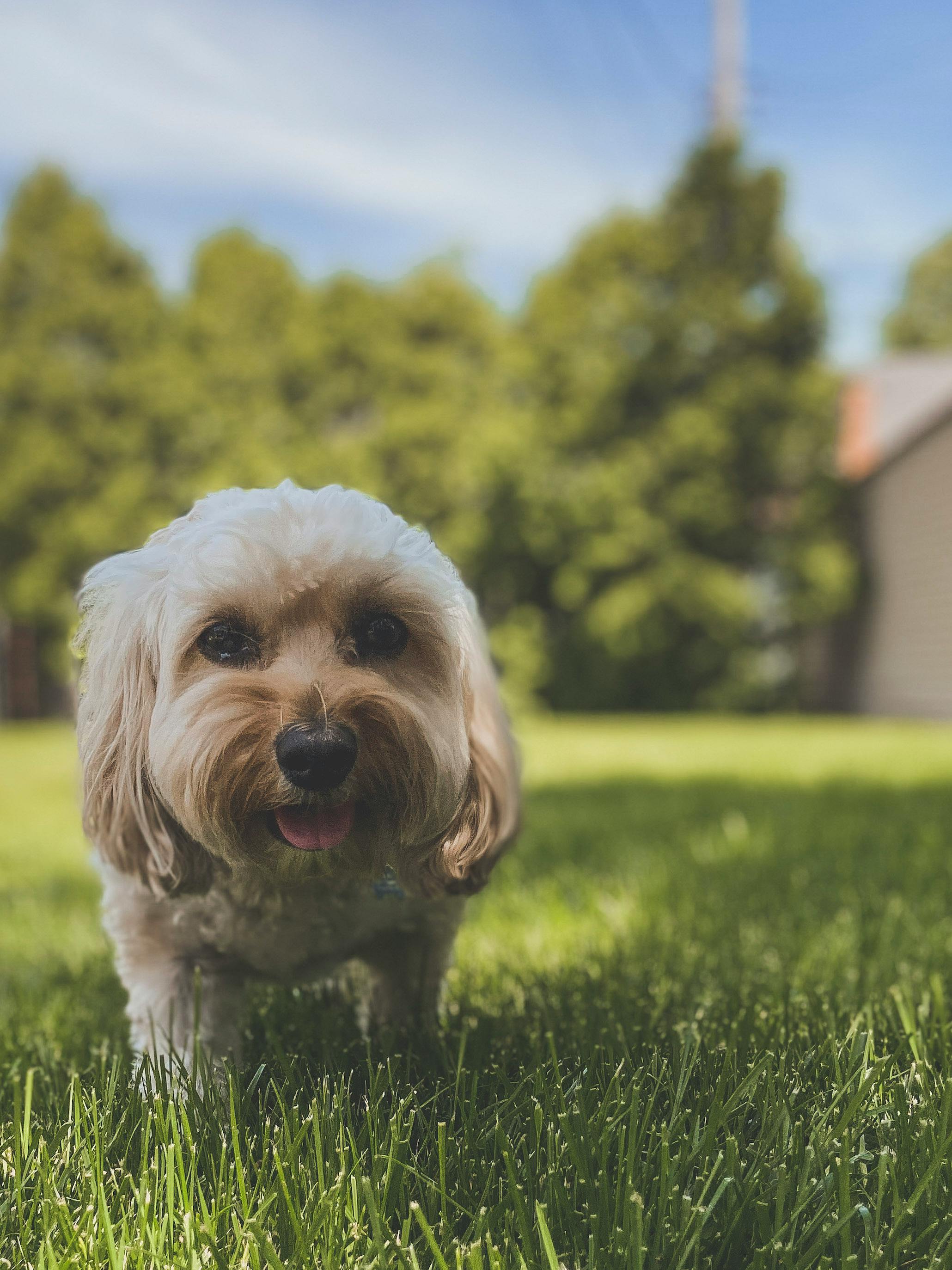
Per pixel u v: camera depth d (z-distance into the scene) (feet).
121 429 67.56
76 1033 8.66
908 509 55.83
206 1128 5.88
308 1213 5.11
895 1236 4.69
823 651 67.67
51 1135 6.01
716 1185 5.22
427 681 6.98
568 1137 5.35
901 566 56.85
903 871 13.96
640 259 67.56
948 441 50.42
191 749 6.35
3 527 65.82
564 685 65.92
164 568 6.98
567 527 65.00
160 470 68.95
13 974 10.96
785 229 67.56
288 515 6.72
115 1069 6.48
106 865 7.53
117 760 7.11
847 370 77.51
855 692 63.16
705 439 64.08
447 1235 4.92
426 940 8.19
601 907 13.00
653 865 15.16
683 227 67.82
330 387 69.72
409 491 67.31
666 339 65.98
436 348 70.23
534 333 68.64
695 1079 6.45
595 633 63.82
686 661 65.62
